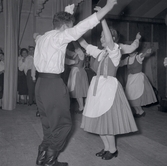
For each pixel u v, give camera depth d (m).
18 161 2.30
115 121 2.18
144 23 8.17
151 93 4.64
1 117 4.47
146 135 3.33
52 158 2.05
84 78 4.86
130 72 4.72
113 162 2.30
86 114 2.25
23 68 6.17
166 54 8.36
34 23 7.16
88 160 2.35
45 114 2.13
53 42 1.91
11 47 5.34
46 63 1.94
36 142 2.93
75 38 1.87
